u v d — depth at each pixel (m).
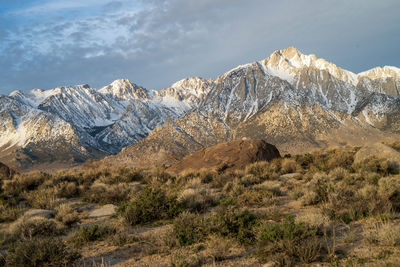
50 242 6.95
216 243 6.85
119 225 10.23
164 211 10.88
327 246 6.13
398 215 8.09
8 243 8.73
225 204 10.12
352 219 8.31
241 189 14.20
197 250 7.04
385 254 5.66
